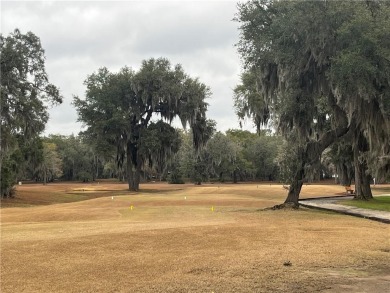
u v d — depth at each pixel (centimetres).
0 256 1029
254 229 1511
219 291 742
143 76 5391
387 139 2686
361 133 3347
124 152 5838
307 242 1242
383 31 1956
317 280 816
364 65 1917
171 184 8638
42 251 1089
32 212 2592
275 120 2636
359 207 2720
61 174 10462
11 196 4484
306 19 2070
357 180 3516
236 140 10719
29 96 3912
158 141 5438
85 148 10519
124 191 5728
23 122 3809
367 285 787
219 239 1281
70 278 827
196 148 5728
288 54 2172
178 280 811
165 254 1056
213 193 4894
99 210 2573
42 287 765
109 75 5619
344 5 2050
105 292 735
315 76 2362
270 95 2520
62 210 2614
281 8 2262
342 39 2070
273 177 10725
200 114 5591
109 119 5328
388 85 2119
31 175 9931
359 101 2256
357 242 1248
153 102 5359
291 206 2509
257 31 2362
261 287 767
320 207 2739
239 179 10669
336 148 3984
